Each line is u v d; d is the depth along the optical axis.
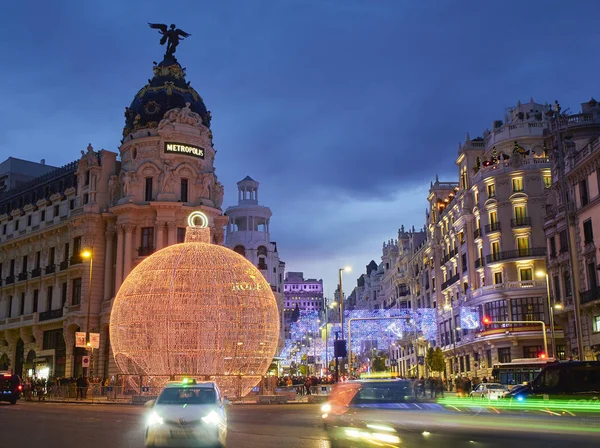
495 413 16.62
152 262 42.66
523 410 17.41
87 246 67.19
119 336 41.94
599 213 45.31
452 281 80.88
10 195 83.12
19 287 76.44
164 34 75.12
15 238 77.81
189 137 68.56
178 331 40.66
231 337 41.03
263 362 42.59
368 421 15.44
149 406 16.84
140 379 43.34
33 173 92.38
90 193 68.56
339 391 16.80
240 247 112.12
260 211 114.94
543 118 72.06
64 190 72.62
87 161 70.31
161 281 41.41
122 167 69.56
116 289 64.94
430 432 15.42
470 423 15.96
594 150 44.91
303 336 144.00
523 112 73.88
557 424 16.52
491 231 68.94
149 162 67.00
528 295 64.44
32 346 72.69
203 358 41.16
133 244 65.81
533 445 14.05
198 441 14.98
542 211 66.69
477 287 73.19
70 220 69.31
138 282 42.00
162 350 40.62
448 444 14.34
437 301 88.62
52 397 52.75
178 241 66.19
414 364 100.56
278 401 46.12
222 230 70.94
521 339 64.38
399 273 112.50
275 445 17.44
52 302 71.44
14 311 76.75
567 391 21.59
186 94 71.12
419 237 107.56
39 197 77.38
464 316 71.94
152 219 66.12
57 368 69.00
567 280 50.34
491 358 67.25
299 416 30.59
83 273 66.94
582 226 47.94
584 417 17.14
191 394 16.48
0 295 79.44
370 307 145.88
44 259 74.19
